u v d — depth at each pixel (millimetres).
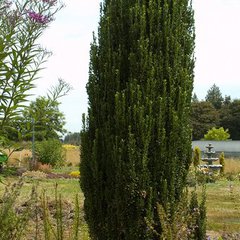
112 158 5578
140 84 5672
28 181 20281
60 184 20469
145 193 5418
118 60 5816
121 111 5590
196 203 6340
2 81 4828
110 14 6004
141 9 5859
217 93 108375
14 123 5168
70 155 39531
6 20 4758
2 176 5207
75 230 4473
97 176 5711
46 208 4742
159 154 5551
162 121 5609
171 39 5824
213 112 86750
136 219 5480
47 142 31625
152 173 5543
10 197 4781
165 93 5652
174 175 5605
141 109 5512
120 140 5551
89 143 5871
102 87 5895
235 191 18188
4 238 4492
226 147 58125
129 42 5859
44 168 26891
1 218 4523
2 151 5152
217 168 28984
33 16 4738
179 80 5797
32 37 4824
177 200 5688
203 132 85312
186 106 5871
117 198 5520
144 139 5484
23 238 5625
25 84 4852
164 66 5770
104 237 5734
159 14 5836
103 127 5754
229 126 85812
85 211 5934
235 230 10148
